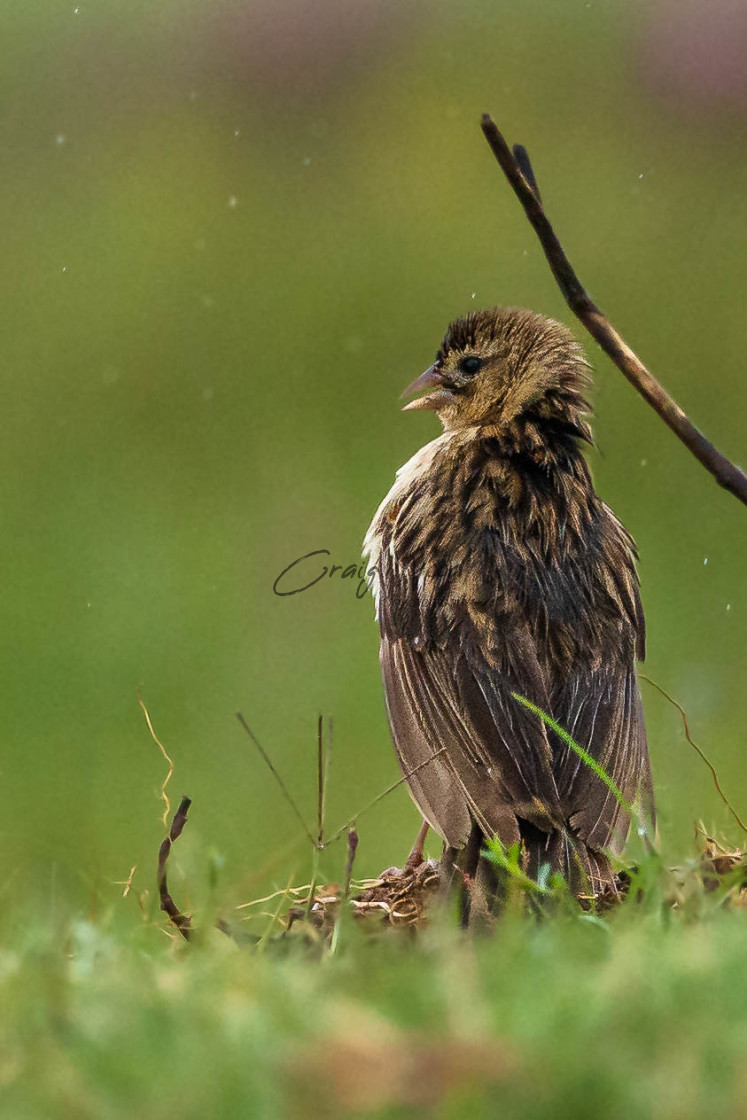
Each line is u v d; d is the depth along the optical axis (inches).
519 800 243.3
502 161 231.9
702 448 233.3
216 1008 154.2
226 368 908.0
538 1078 135.8
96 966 186.5
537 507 272.4
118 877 456.4
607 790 246.4
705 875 212.2
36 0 1100.5
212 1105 134.3
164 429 869.2
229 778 607.2
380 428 861.8
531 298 940.6
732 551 749.3
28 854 487.2
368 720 641.0
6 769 627.5
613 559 276.1
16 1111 136.5
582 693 259.1
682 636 684.1
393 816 555.2
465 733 255.4
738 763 542.0
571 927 192.7
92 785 603.8
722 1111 131.1
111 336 928.3
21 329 933.2
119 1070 139.4
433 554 269.9
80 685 676.7
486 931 213.3
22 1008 161.5
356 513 792.3
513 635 261.6
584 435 283.3
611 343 234.8
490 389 287.9
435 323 931.3
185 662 689.0
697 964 158.2
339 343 914.1
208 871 228.1
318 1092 137.7
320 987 165.6
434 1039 143.6
